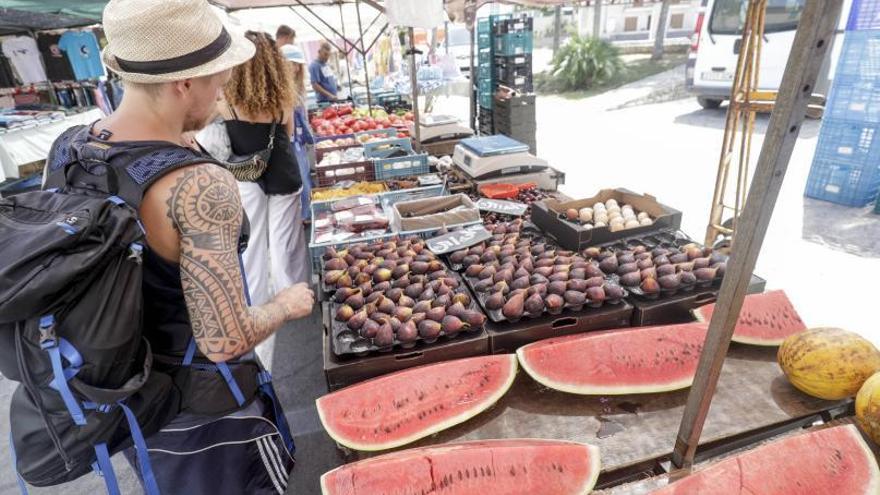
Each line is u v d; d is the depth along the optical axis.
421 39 19.09
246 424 1.63
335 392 1.78
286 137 3.42
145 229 1.20
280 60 3.21
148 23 1.14
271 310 1.48
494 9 17.83
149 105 1.24
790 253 4.54
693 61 10.44
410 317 1.96
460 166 4.22
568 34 28.44
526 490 1.38
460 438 1.59
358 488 1.40
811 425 1.62
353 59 17.73
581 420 1.62
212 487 1.64
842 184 5.55
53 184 1.27
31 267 1.06
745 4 9.37
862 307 3.67
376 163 4.26
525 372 1.84
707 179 6.67
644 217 2.76
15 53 7.70
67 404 1.18
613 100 14.95
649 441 1.52
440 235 2.67
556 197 3.59
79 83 8.62
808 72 0.86
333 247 2.67
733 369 1.77
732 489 1.30
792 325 1.95
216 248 1.22
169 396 1.40
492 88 7.87
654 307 2.05
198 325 1.26
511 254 2.43
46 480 1.37
